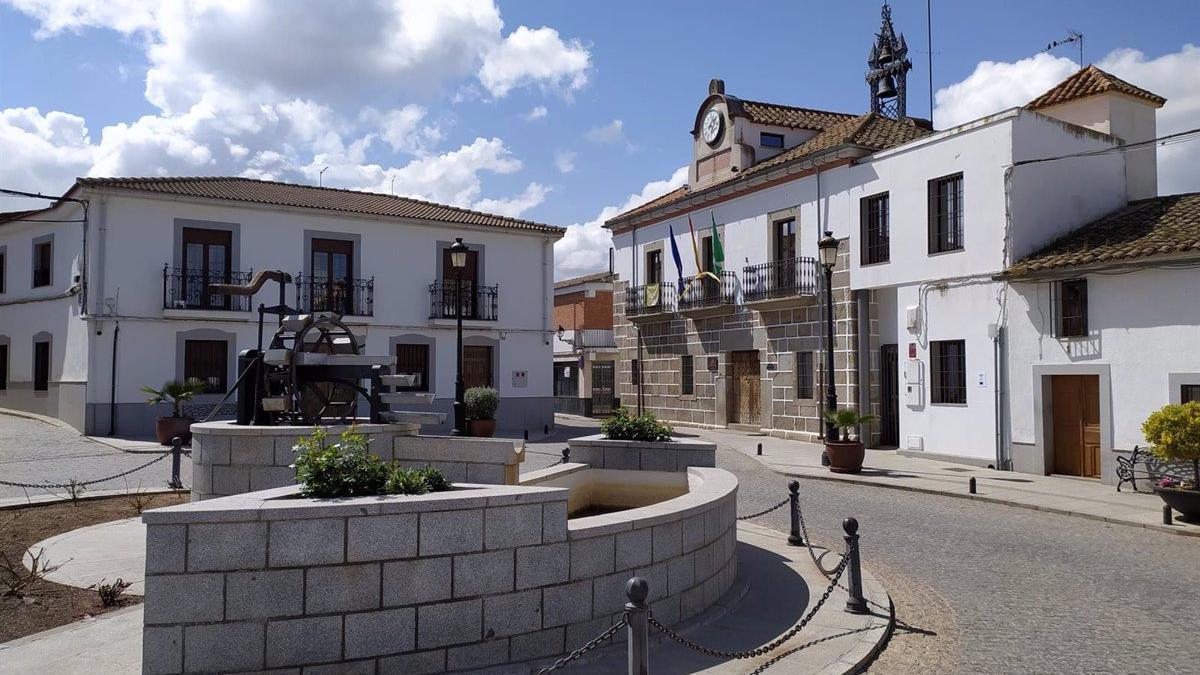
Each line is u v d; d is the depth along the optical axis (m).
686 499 6.19
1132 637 6.07
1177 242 13.01
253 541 4.26
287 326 9.66
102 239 20.33
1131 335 13.50
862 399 19.33
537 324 26.48
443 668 4.57
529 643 4.83
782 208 21.75
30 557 7.57
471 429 21.69
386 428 8.45
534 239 26.61
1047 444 14.86
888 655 5.63
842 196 19.81
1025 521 10.87
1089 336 14.13
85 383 20.23
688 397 25.67
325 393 10.03
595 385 34.06
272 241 22.52
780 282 21.73
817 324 20.50
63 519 9.63
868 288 19.08
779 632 5.75
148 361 20.75
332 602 4.35
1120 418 13.62
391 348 24.11
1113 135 17.53
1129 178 17.55
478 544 4.68
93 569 7.14
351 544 4.39
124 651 5.05
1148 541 9.61
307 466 4.84
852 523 6.39
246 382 9.70
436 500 4.57
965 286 16.45
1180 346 12.85
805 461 16.89
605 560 5.17
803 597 6.62
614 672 4.76
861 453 15.30
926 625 6.35
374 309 23.81
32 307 24.02
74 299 21.42
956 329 16.64
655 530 5.50
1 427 21.81
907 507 11.94
